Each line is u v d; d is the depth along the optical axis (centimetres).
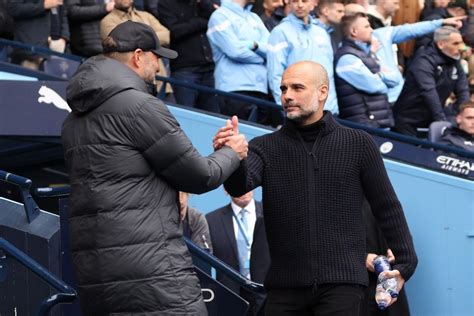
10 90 3456
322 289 2123
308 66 2167
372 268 2939
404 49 4488
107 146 1900
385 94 3750
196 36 3988
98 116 1914
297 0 3644
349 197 2150
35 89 3475
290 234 2141
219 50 3762
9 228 2733
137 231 1883
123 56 1969
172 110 3753
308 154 2155
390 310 3025
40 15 4009
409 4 4566
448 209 3412
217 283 2467
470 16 4434
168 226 1909
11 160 3991
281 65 3650
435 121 3922
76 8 4078
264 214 2181
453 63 3984
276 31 3659
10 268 2706
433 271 3425
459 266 3403
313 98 2153
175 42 3991
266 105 3616
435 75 3944
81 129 1930
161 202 1912
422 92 3922
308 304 2142
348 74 3706
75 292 2325
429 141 3512
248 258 2977
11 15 3984
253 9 4119
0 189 4019
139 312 1884
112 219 1884
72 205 1938
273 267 2162
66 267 2488
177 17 3978
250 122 3672
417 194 3444
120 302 1886
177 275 1897
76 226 1925
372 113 3728
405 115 3969
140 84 1939
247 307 2448
